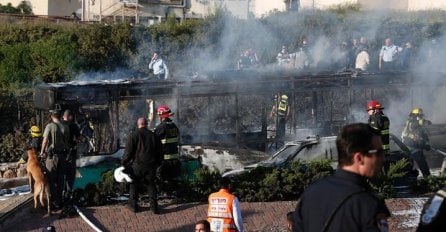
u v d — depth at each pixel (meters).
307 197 4.18
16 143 21.17
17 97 22.55
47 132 12.51
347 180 4.07
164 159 13.20
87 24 29.75
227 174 14.55
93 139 17.20
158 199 13.34
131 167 12.42
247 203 13.09
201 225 8.72
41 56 26.91
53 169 12.55
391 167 13.77
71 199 12.67
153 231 11.98
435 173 16.89
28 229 11.88
